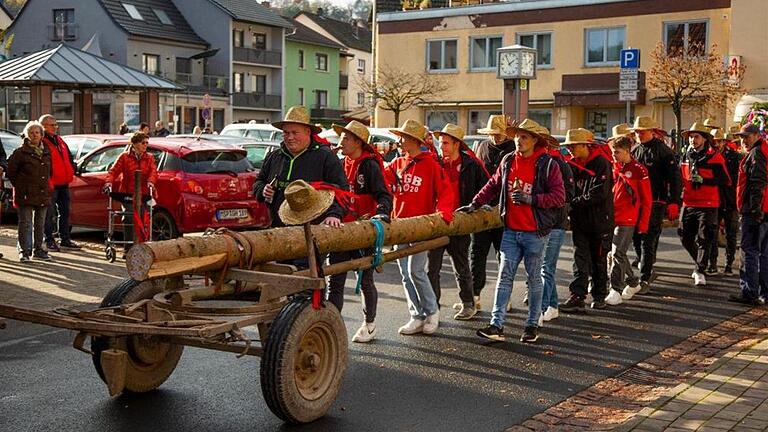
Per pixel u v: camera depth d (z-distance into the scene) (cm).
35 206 1271
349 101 7956
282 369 576
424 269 866
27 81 2478
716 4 3450
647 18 3575
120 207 1439
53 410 623
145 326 563
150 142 1477
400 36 4122
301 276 617
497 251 996
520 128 801
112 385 573
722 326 927
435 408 643
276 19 6412
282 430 591
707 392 645
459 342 845
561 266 1348
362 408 641
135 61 5525
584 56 3731
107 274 1182
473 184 919
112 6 5562
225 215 1437
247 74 6228
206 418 613
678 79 3123
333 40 7588
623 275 1049
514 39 3872
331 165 705
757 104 2003
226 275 607
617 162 1044
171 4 6019
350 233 692
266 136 2623
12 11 7000
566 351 816
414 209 852
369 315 834
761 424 572
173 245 563
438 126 4116
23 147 1259
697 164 1185
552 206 812
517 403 657
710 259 1272
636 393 687
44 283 1106
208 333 557
